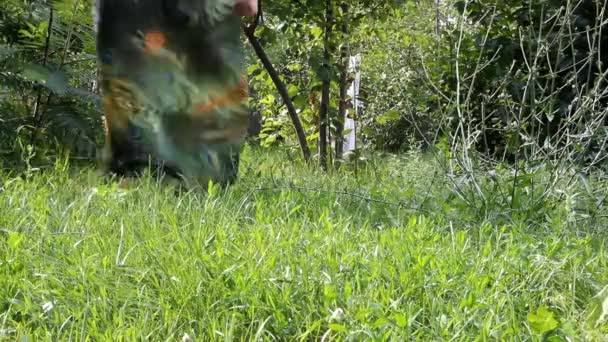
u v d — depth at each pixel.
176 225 4.07
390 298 3.14
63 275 3.40
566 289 3.53
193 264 3.43
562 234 4.46
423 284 3.30
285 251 3.67
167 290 3.25
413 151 7.80
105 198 4.75
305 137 9.88
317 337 2.98
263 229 4.15
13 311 3.14
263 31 9.72
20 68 6.55
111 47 5.37
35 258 3.57
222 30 5.40
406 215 4.89
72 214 4.32
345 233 4.16
